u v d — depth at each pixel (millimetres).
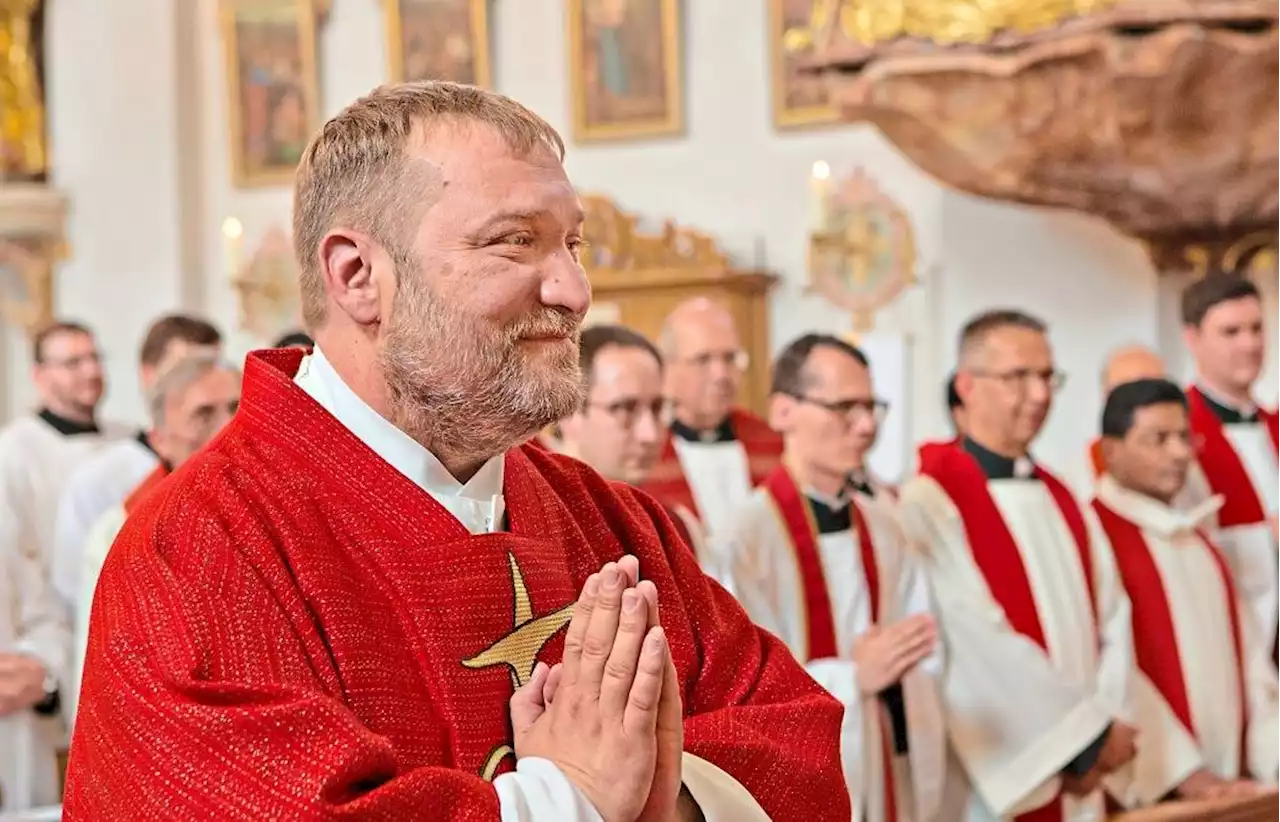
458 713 1708
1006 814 4145
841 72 6852
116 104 10656
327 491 1752
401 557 1736
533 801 1605
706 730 1915
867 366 4176
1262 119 6207
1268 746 4715
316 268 1808
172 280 10516
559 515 1979
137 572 1652
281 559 1687
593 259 8953
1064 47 6199
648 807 1690
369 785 1550
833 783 1977
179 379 4266
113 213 10641
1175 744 4539
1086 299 7914
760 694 2041
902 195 8656
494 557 1784
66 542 5816
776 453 6297
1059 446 7953
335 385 1822
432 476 1817
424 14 9883
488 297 1714
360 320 1778
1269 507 5691
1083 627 4477
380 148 1761
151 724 1542
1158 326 7625
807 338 4203
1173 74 6070
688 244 8961
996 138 6512
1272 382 7328
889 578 4129
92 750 1586
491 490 1890
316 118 10289
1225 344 5676
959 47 6488
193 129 10672
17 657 4898
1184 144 6320
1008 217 8125
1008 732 4176
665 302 8812
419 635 1719
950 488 4504
